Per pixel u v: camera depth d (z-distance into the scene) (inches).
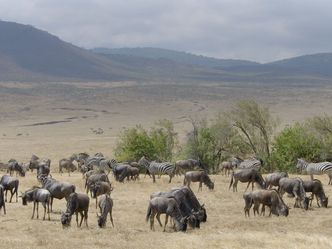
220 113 2989.7
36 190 1333.7
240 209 1544.0
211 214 1465.3
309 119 2883.9
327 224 1327.5
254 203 1434.5
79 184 2018.9
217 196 1761.8
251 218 1408.7
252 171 1791.3
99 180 1710.1
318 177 2335.1
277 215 1433.3
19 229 1201.4
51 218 1347.2
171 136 3014.3
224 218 1408.7
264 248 1010.1
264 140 2851.9
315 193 1608.0
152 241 1077.8
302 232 1226.6
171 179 2174.0
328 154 2691.9
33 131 6943.9
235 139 2844.5
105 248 1013.2
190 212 1295.5
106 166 2359.7
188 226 1275.8
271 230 1246.3
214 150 2822.3
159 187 1966.0
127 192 1844.2
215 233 1189.1
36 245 1031.0
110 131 6668.3
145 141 2876.5
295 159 2669.8
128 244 1048.2
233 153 2844.5
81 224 1270.9
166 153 2938.0
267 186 1752.0
